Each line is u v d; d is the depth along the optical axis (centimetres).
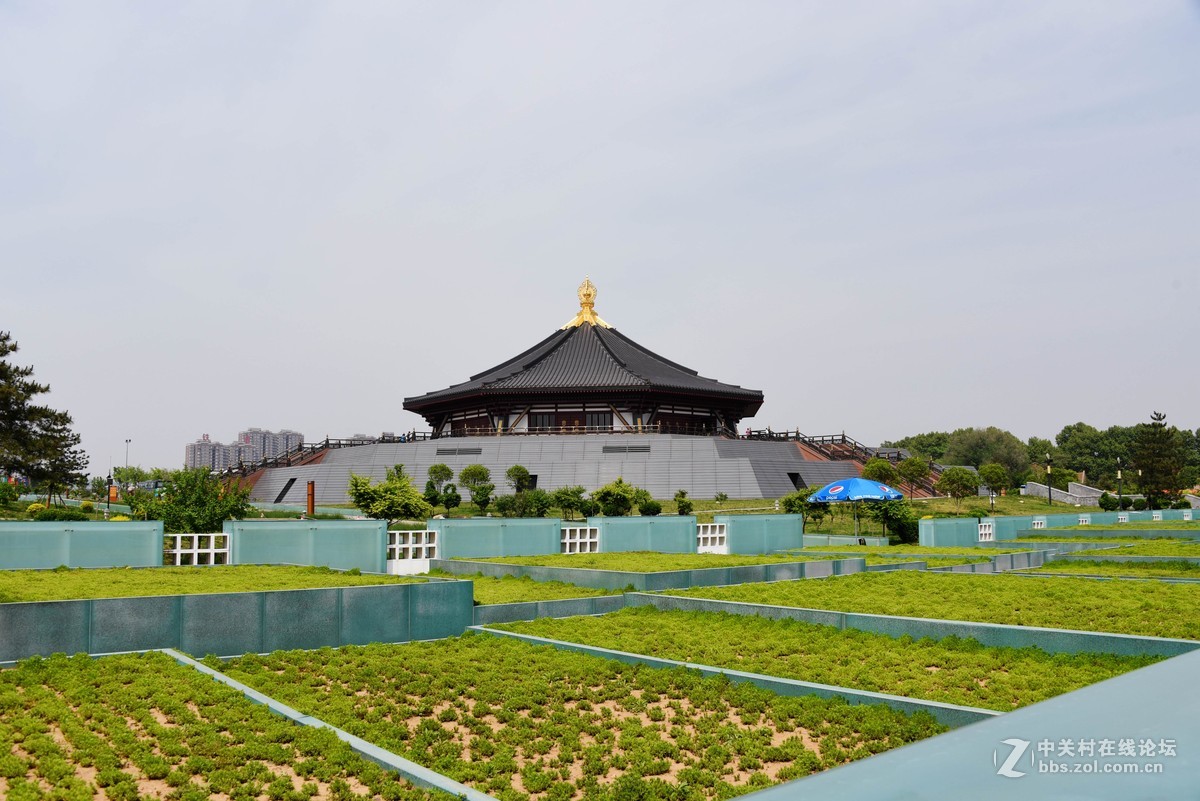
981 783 330
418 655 1784
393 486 4275
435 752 1212
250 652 1756
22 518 5366
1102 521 6078
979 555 3644
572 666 1680
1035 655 1673
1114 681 474
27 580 2128
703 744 1248
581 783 1094
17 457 5812
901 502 4653
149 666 1548
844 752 1193
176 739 1202
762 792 334
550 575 2802
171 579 2220
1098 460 15850
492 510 6925
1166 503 9125
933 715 1321
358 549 2966
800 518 4194
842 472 8512
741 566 2822
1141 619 1903
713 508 7012
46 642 1576
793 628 2003
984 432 15088
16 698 1335
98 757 1112
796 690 1473
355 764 1102
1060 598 2269
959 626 1814
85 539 2572
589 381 8631
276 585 2095
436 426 10369
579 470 7894
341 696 1466
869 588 2525
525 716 1401
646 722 1372
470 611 2069
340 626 1867
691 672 1612
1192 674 484
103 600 1630
